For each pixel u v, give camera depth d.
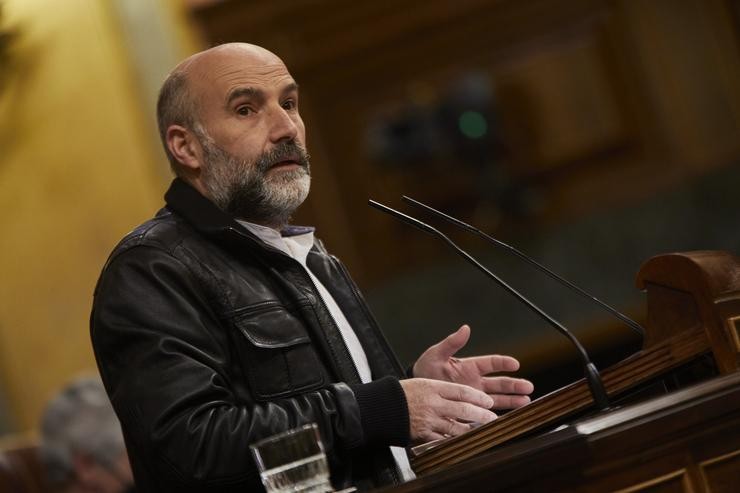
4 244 16.34
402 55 17.94
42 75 16.30
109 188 16.20
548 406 5.33
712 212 17.58
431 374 6.24
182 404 5.32
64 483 9.66
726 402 4.50
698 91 17.80
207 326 5.67
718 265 5.40
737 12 17.72
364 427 5.39
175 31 16.53
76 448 9.64
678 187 17.67
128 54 16.34
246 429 5.27
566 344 17.12
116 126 16.19
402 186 17.92
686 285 5.38
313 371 5.79
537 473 4.34
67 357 16.27
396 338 17.48
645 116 17.91
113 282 5.70
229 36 17.36
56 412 9.73
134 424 5.39
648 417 4.44
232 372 5.67
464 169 17.75
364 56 17.89
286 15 17.59
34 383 16.33
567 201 17.81
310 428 4.79
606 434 4.39
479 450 5.32
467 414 5.50
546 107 18.09
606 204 17.75
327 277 6.64
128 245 5.84
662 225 17.59
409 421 5.43
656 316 5.54
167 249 5.82
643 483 4.45
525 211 17.52
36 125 16.33
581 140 18.00
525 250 17.45
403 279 17.62
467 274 17.48
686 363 5.36
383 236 17.88
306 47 17.75
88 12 16.25
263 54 6.36
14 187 16.30
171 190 6.27
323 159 17.84
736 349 5.19
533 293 17.34
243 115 6.21
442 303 17.48
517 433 5.32
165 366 5.41
